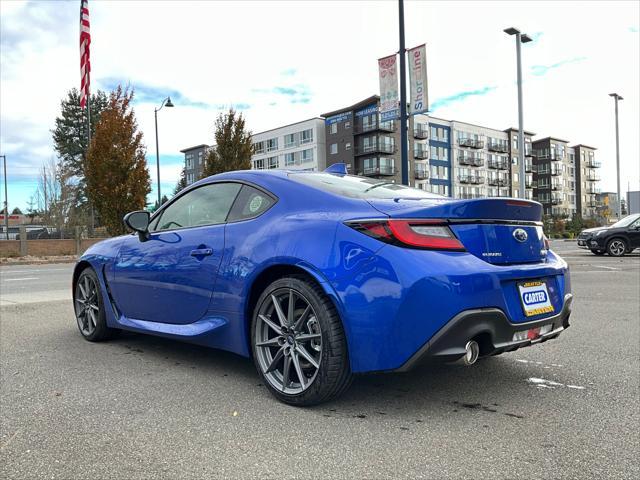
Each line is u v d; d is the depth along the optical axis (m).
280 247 2.95
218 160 23.58
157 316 3.87
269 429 2.54
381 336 2.55
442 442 2.39
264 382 3.04
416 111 12.76
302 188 3.19
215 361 3.86
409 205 2.84
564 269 3.26
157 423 2.63
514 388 3.22
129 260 4.11
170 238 3.78
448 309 2.49
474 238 2.74
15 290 9.39
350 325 2.62
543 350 4.23
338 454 2.26
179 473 2.10
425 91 12.56
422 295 2.49
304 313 2.85
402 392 3.13
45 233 29.06
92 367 3.70
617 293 7.87
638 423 2.65
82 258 4.69
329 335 2.71
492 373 3.56
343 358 2.71
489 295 2.62
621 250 17.58
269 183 3.37
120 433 2.50
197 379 3.39
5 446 2.36
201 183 3.87
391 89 13.30
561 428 2.57
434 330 2.49
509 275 2.74
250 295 3.14
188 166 107.56
